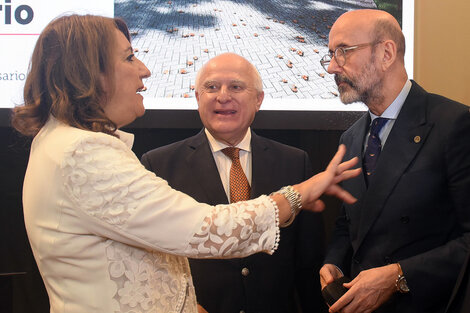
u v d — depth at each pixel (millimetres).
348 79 1576
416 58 2404
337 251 1728
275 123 2379
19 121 1064
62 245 979
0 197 2506
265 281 1670
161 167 1790
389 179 1482
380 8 2402
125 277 987
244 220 1001
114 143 1019
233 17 2424
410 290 1377
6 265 2516
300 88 2391
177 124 2363
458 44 2404
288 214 1073
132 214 953
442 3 2391
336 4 2426
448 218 1453
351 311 1392
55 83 1050
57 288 1012
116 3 2385
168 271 1071
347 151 1701
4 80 2293
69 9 2336
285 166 1791
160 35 2396
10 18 2307
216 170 1754
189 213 991
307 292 1846
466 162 1391
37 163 1029
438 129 1452
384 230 1484
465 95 2406
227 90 1721
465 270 1223
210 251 983
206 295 1648
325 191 1133
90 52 1055
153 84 2365
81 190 957
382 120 1602
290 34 2418
